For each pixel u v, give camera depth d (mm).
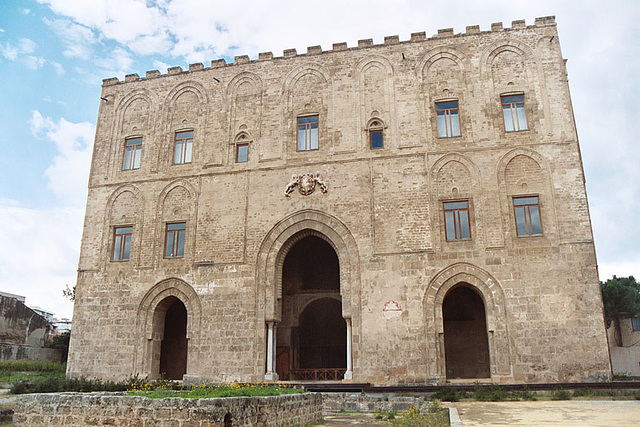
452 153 30766
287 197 32312
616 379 32938
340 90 33500
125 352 32344
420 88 32312
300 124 33844
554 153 29641
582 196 28688
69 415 16062
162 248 33625
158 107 36562
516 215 29359
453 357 32344
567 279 27688
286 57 35031
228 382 30078
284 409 17312
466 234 29594
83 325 33500
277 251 31594
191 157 35094
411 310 28797
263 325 30672
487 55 31984
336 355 36719
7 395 26562
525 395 23781
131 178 35562
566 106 30234
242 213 32750
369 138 32250
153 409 14688
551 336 27094
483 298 28609
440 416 17344
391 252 29891
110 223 35125
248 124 34438
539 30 31766
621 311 53469
